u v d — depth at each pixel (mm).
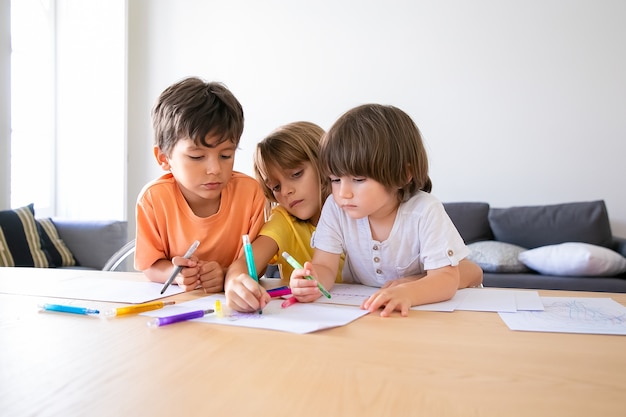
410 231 956
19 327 625
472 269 1067
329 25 3428
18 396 401
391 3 3334
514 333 603
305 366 473
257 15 3525
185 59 3621
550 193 3150
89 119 3467
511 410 376
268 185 1233
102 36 3436
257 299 723
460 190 3262
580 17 3096
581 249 2480
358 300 819
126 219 3455
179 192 1129
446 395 404
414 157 909
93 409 376
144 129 3676
